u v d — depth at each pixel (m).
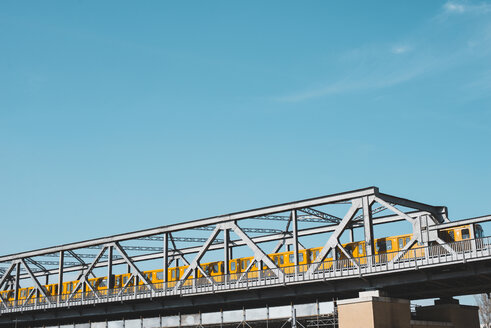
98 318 88.88
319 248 67.25
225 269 68.69
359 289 59.81
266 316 62.09
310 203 63.75
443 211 66.00
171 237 80.62
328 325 62.84
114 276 86.38
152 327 71.44
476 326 64.50
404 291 63.72
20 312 90.44
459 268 54.41
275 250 80.94
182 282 71.62
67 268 103.12
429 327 57.28
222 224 70.56
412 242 56.66
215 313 66.25
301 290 63.78
